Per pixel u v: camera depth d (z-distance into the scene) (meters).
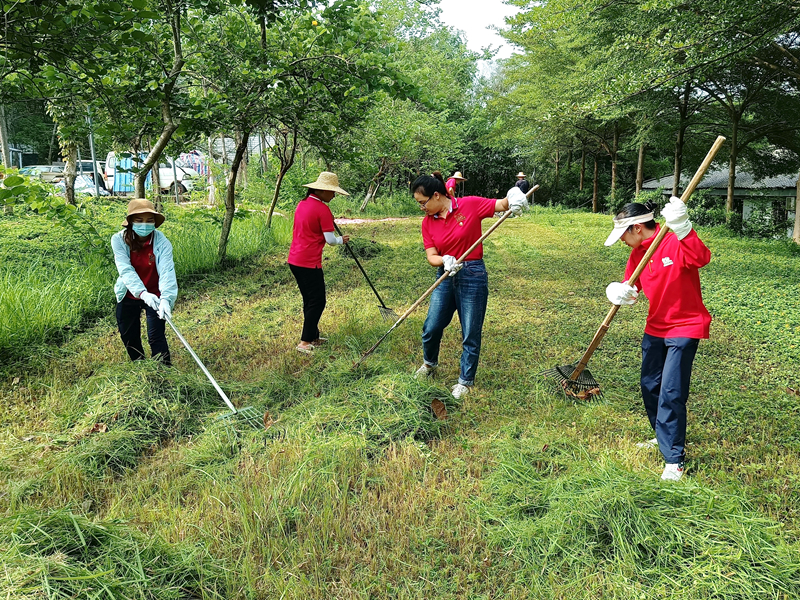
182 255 9.09
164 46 7.44
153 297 4.32
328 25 7.37
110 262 7.88
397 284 8.65
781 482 3.17
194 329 6.30
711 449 3.53
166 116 7.23
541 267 10.38
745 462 3.41
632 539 2.60
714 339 5.92
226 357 5.40
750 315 6.93
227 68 8.09
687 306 3.27
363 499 3.04
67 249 9.06
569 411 4.11
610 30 14.17
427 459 3.45
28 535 2.40
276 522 2.85
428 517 2.93
